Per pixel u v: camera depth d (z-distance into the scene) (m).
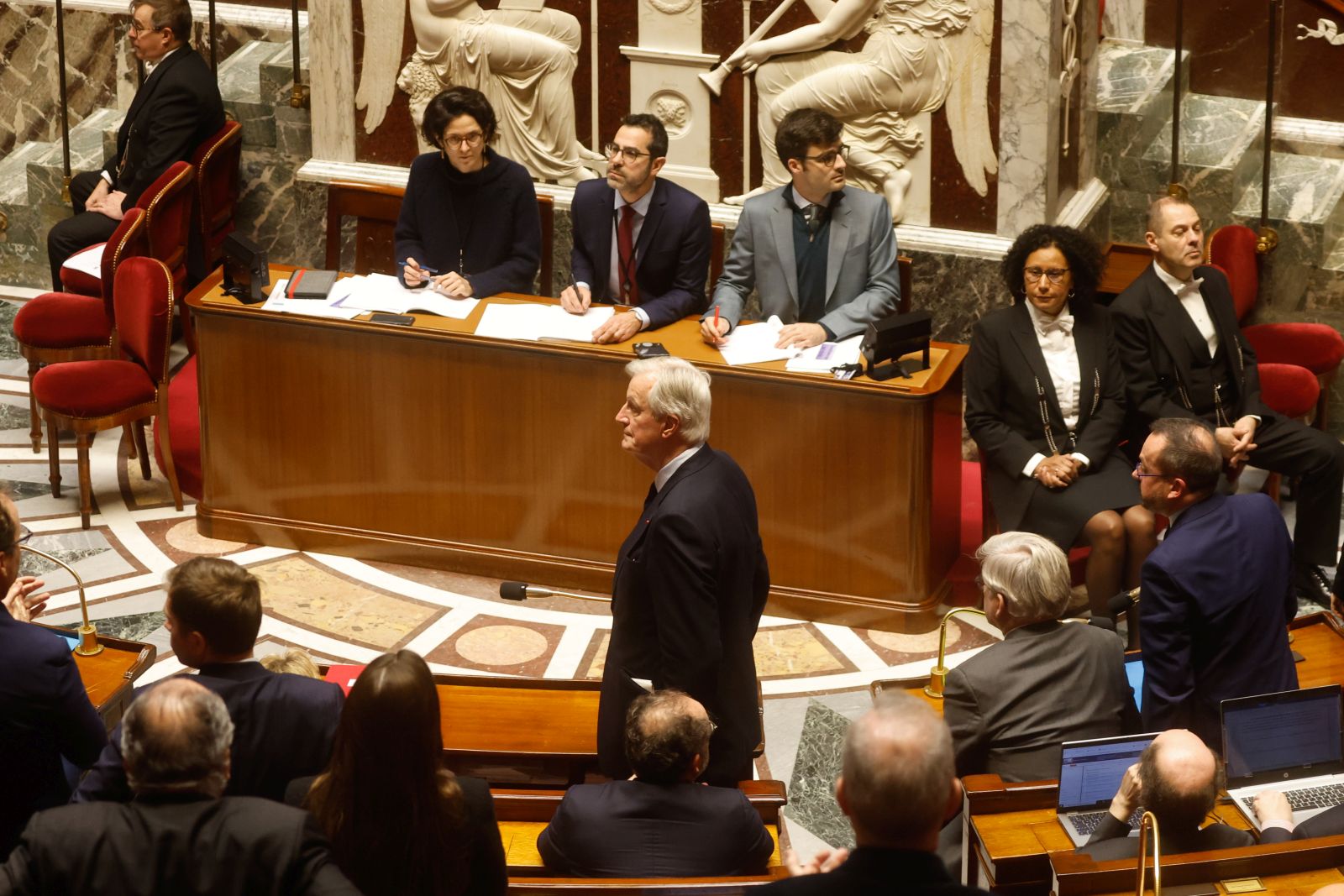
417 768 7.38
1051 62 16.88
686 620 10.44
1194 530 10.47
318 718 8.80
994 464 15.17
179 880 6.93
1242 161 19.05
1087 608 15.52
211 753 7.11
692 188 18.61
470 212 16.83
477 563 16.27
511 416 15.71
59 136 23.89
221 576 8.80
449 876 7.53
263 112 20.70
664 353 15.09
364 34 19.17
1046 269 14.74
